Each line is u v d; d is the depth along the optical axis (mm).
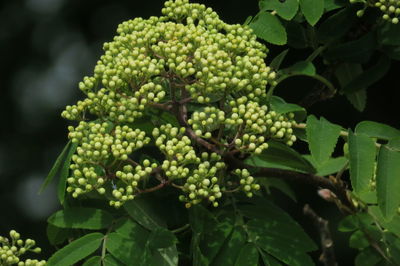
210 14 5215
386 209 4648
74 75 17109
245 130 4828
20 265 4691
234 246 4938
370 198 5633
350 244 5648
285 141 4949
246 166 5145
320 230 6477
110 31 17156
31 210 15859
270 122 4828
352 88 5793
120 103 4828
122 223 4863
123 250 4715
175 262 4777
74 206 5012
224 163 4934
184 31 4891
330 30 5586
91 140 4750
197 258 4855
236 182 5305
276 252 4949
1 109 16922
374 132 4887
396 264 5516
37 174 16422
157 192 5070
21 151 16594
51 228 5152
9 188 16219
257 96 4992
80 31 17453
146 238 4812
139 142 4730
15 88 17219
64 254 4676
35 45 17531
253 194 5277
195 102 5273
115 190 4652
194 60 4797
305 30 5703
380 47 5699
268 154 5270
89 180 4684
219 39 4891
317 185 5465
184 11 5207
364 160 4734
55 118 16781
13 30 17625
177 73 4770
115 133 4809
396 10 5277
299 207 13273
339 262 12867
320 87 5891
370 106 14297
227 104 5156
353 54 5656
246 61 4801
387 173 4723
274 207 5172
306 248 4988
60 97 16938
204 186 4656
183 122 5012
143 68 4742
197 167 4984
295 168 5383
